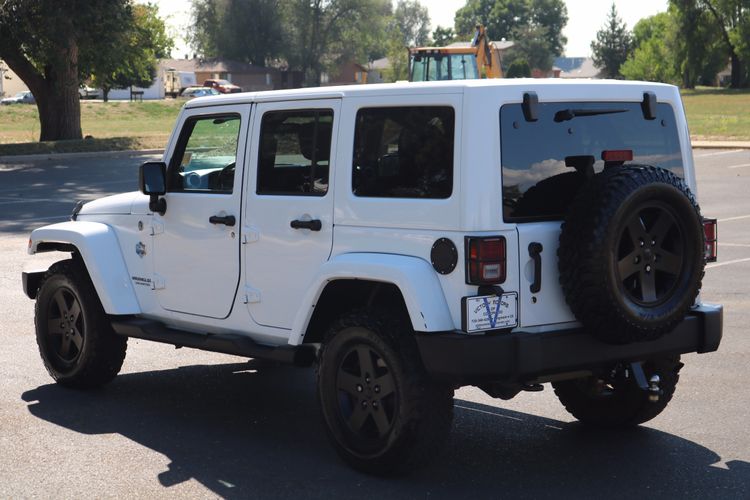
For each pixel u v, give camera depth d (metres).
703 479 5.34
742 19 104.81
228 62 104.75
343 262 5.36
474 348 4.88
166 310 6.72
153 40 43.06
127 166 31.19
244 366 8.12
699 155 30.78
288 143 5.86
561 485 5.28
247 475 5.48
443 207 5.06
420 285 5.03
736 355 8.16
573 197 5.25
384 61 147.50
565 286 5.03
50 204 20.86
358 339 5.34
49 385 7.50
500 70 40.75
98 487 5.31
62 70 36.16
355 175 5.50
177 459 5.77
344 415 5.52
